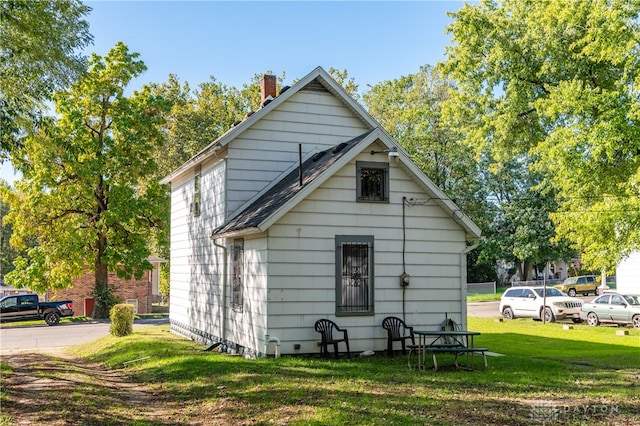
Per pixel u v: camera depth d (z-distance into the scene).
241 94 47.78
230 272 15.95
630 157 20.02
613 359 14.09
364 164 14.10
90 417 8.10
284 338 13.16
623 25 18.09
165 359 14.27
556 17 21.88
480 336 20.03
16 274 31.92
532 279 56.25
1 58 12.41
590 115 20.19
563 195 22.39
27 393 9.71
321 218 13.64
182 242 21.44
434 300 14.47
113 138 32.47
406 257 14.31
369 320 13.89
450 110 28.12
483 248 50.53
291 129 17.00
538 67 24.34
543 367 12.41
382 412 8.02
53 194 30.53
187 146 42.00
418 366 12.22
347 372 11.27
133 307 21.59
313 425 7.46
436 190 14.43
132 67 32.00
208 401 9.27
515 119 25.47
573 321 26.94
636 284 30.66
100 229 31.61
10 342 22.22
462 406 8.43
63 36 13.00
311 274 13.47
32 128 13.96
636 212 18.55
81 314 37.12
